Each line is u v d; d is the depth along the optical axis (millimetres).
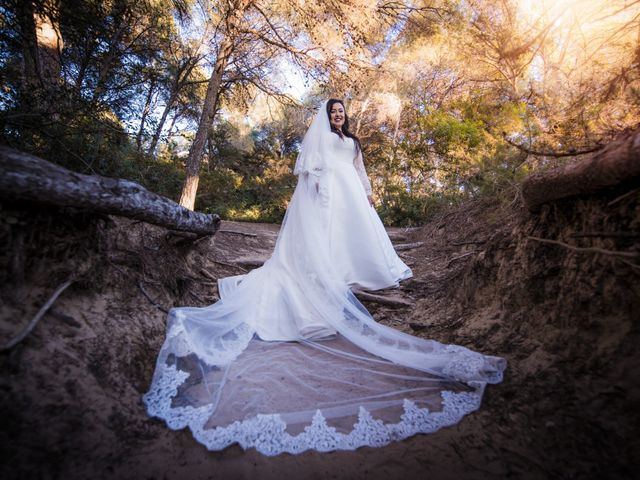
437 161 7402
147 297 2186
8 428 1116
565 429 1338
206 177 10047
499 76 6008
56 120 3082
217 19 6395
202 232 3012
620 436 1228
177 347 1852
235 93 8125
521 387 1626
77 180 1606
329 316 2348
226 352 2111
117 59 4457
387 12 6133
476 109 6645
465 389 1756
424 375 1921
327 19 5438
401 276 3229
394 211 7449
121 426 1365
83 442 1228
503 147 4109
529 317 2000
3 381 1202
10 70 2947
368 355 2191
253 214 9500
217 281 3289
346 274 3010
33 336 1394
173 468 1253
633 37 2771
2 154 1351
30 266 1564
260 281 2783
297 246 2820
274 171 11859
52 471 1103
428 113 8242
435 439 1426
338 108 3273
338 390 1796
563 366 1611
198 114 10148
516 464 1255
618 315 1548
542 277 2010
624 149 1441
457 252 4035
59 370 1369
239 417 1550
